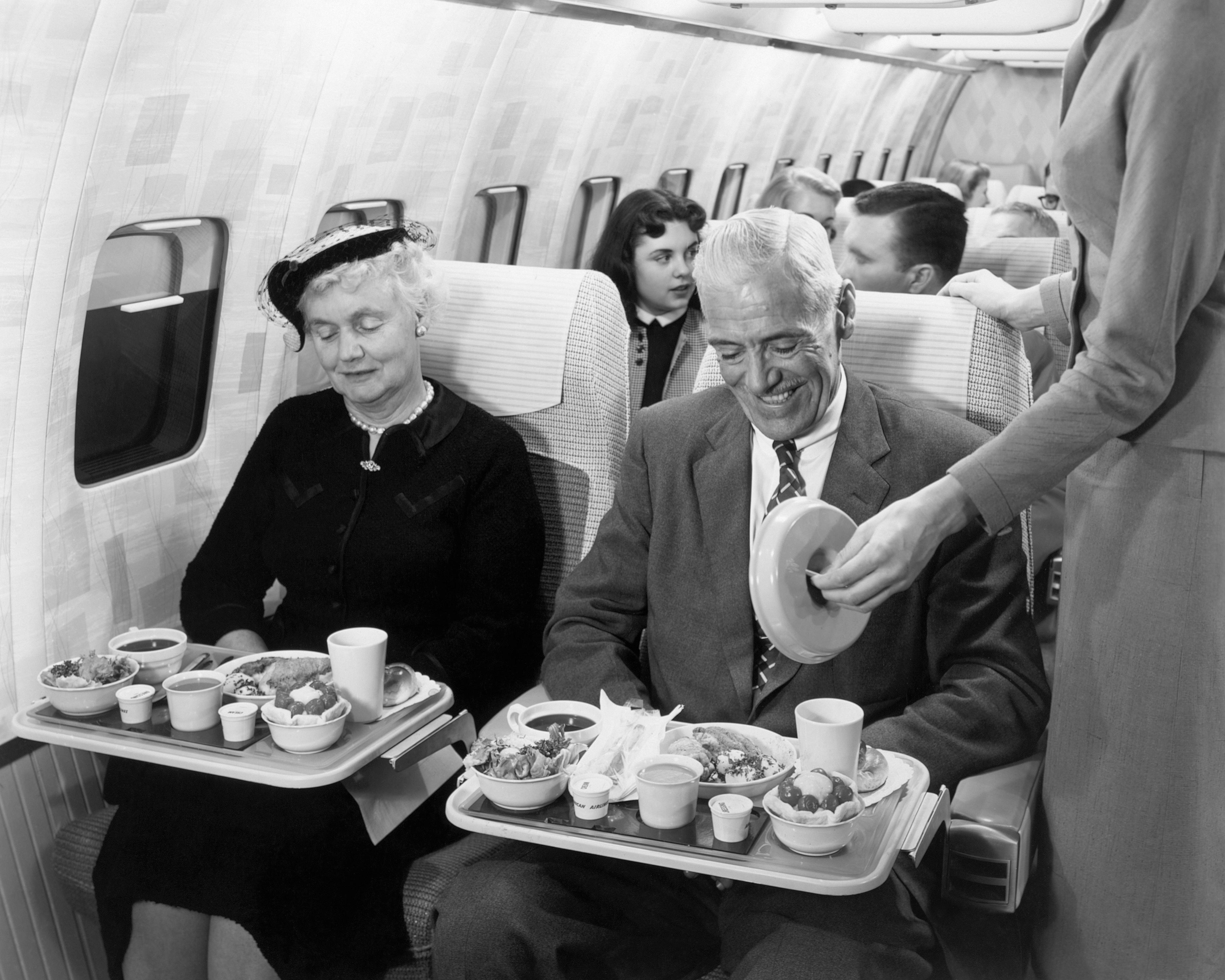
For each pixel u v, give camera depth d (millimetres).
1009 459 1613
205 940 2041
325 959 1987
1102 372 1575
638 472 2238
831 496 2023
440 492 2441
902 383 2232
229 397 2791
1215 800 1692
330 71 2686
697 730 1839
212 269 2680
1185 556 1643
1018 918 2062
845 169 9281
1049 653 2514
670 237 3830
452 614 2516
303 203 2793
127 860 2055
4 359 2139
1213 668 1660
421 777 2021
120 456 2568
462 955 1839
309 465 2520
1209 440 1601
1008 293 2186
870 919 1723
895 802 1665
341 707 1812
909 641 2031
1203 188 1498
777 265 1862
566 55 3998
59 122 2043
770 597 1548
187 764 1792
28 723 1948
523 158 4125
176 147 2342
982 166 9555
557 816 1645
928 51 8844
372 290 2346
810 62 6785
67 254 2168
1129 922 1774
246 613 2572
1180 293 1537
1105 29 1617
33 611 2312
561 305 2580
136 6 2062
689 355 3920
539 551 2516
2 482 2209
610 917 1920
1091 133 1592
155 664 2039
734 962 1826
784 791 1542
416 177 3379
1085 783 1785
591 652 2178
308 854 2004
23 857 2285
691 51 5070
